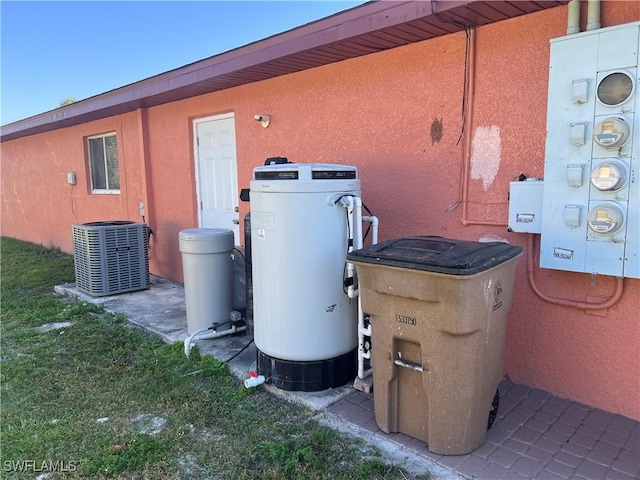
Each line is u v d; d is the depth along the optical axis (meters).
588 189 2.53
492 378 2.42
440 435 2.36
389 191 3.73
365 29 3.10
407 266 2.23
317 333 3.07
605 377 2.81
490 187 3.16
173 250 6.57
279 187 2.95
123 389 3.29
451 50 3.23
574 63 2.51
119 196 7.50
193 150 5.98
